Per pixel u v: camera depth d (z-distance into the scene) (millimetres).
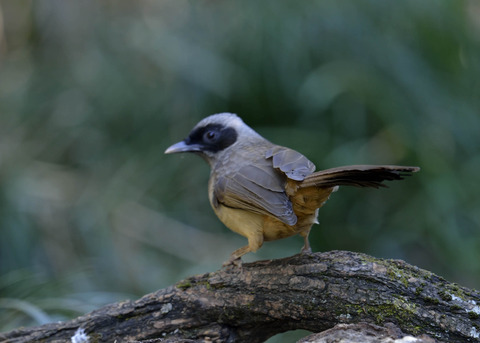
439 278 5773
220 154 8430
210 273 6633
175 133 14367
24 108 15711
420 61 14008
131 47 15406
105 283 11750
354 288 5855
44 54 16812
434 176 12883
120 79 15156
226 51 14273
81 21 16625
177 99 14484
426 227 12883
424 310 5559
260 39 13922
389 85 13711
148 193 13930
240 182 6844
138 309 6465
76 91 15539
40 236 12508
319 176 6047
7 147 14500
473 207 12883
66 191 13711
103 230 12758
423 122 13531
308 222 6785
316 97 13141
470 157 13594
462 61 14477
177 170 14297
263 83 13961
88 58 15844
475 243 12625
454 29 14359
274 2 14109
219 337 6402
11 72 16844
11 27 18219
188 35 14773
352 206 13320
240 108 14172
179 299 6465
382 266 5902
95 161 14711
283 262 6355
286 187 6488
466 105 13883
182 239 13117
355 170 5789
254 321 6359
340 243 13000
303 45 13805
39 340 6367
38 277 9875
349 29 13852
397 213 13109
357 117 13438
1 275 11828
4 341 6324
